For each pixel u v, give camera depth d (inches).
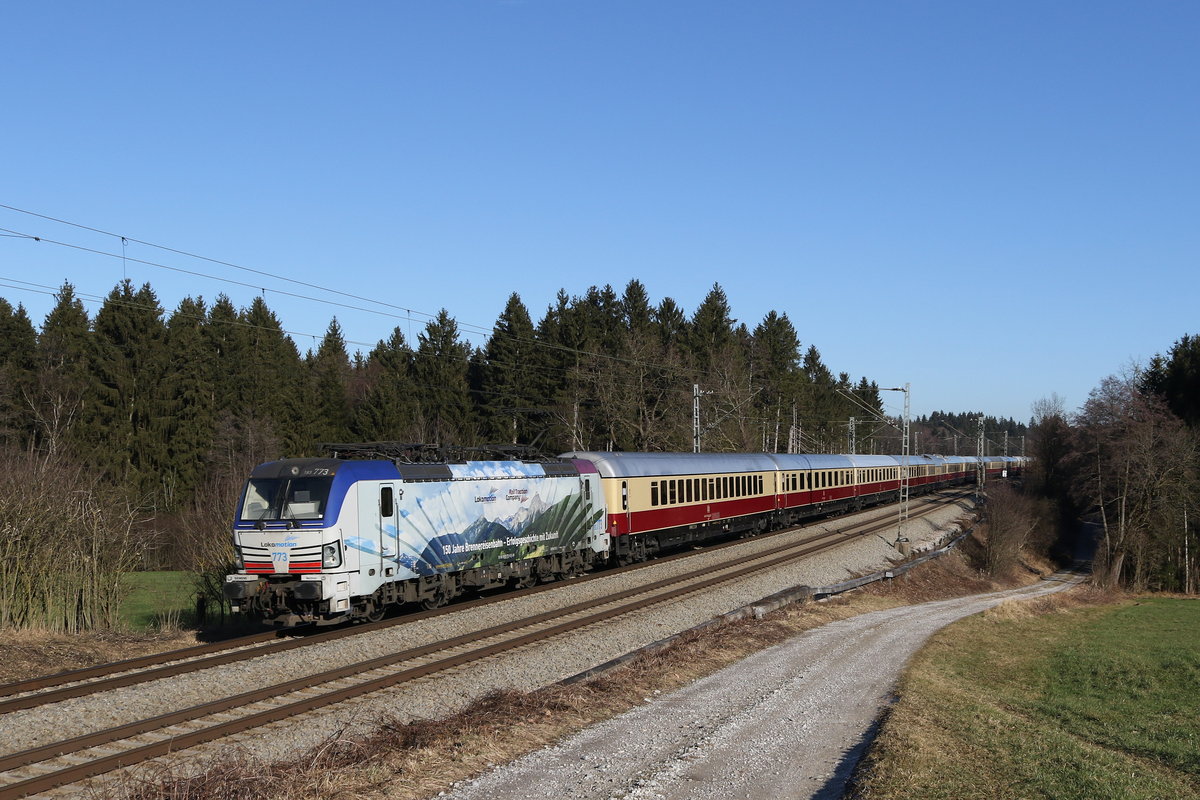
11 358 2138.3
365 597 768.3
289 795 352.2
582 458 1160.8
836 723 547.5
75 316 2432.3
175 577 1309.1
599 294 3260.3
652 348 2598.4
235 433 2166.6
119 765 399.5
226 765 376.2
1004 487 2493.8
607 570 1182.9
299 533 720.3
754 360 3400.6
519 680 603.5
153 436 2073.1
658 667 655.8
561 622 804.0
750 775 428.5
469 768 412.2
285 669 598.5
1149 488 2210.9
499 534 932.6
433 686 568.1
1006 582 1991.9
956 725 557.6
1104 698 924.0
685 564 1242.0
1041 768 464.4
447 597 880.3
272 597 735.7
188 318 2615.7
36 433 1956.2
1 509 709.9
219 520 943.0
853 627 1016.9
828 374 4778.5
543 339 2878.9
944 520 2338.8
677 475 1346.0
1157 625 1555.1
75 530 756.6
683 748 466.3
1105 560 2279.8
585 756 440.5
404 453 850.8
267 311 3440.0
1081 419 2434.8
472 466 909.8
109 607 773.3
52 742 437.7
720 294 3410.4
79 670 577.6
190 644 722.2
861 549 1604.3
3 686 519.8
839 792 406.9
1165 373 2770.7
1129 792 430.9
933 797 390.0
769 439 3299.7
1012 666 1018.1
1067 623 1504.7
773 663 737.6
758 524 1674.5
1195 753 622.2
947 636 1095.6
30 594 711.7
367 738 437.7
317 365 3447.3
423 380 2817.4
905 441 1797.5
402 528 795.4
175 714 472.1
